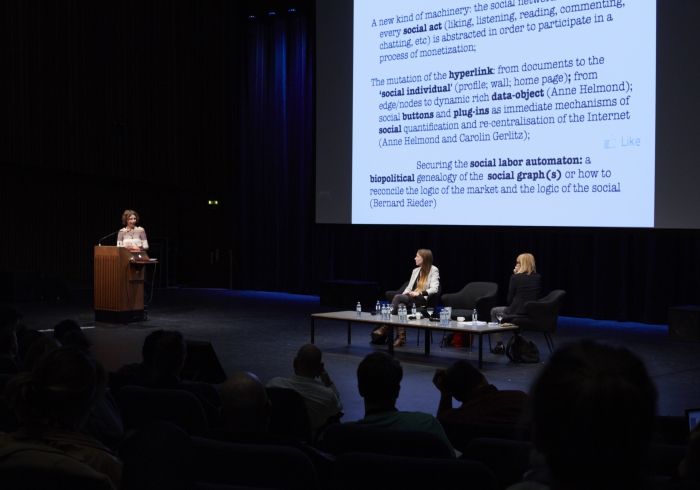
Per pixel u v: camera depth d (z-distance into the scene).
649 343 8.21
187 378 4.30
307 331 8.83
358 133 7.79
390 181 7.59
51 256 14.05
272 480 1.75
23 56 11.39
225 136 14.38
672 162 6.08
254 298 12.95
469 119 7.04
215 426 2.94
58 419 1.53
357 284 10.81
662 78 6.09
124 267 9.15
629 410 0.67
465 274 11.91
